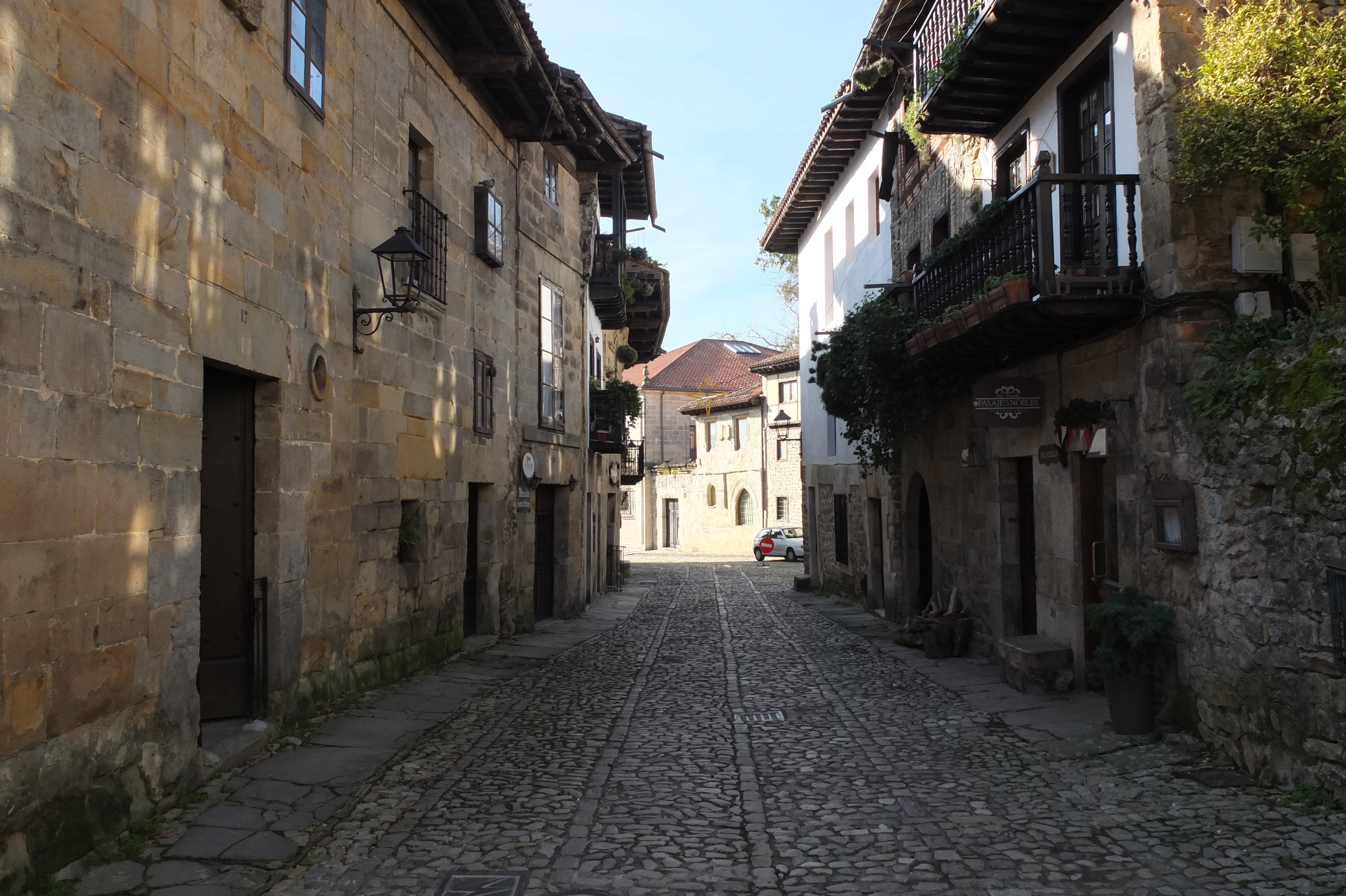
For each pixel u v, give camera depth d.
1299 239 7.01
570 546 16.95
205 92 5.99
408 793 6.10
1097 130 8.77
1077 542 9.01
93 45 4.81
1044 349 9.52
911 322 11.73
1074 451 8.89
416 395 10.27
